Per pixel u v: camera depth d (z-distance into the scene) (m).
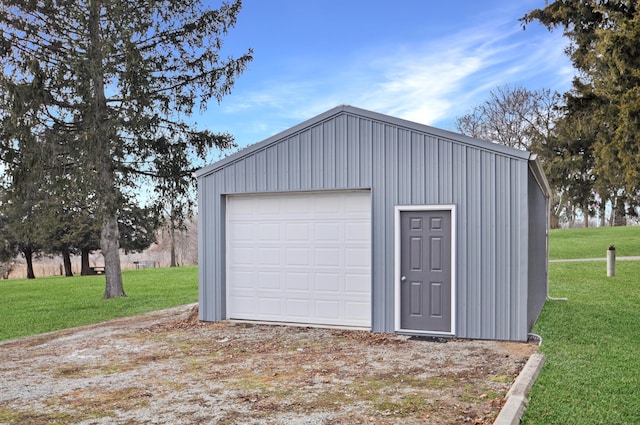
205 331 9.48
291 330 9.34
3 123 14.02
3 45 14.16
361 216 9.34
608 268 16.64
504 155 8.27
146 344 8.58
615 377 5.91
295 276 9.82
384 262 9.00
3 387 6.19
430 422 4.64
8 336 10.68
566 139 24.59
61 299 17.09
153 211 16.73
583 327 9.07
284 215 9.93
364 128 9.16
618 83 15.55
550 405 4.96
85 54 14.53
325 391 5.66
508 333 8.20
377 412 4.94
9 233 28.33
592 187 24.88
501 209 8.28
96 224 15.93
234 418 4.87
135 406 5.31
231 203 10.38
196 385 6.03
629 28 14.45
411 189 8.82
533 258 9.27
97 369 7.00
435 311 8.67
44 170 14.58
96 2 14.63
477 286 8.39
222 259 10.33
